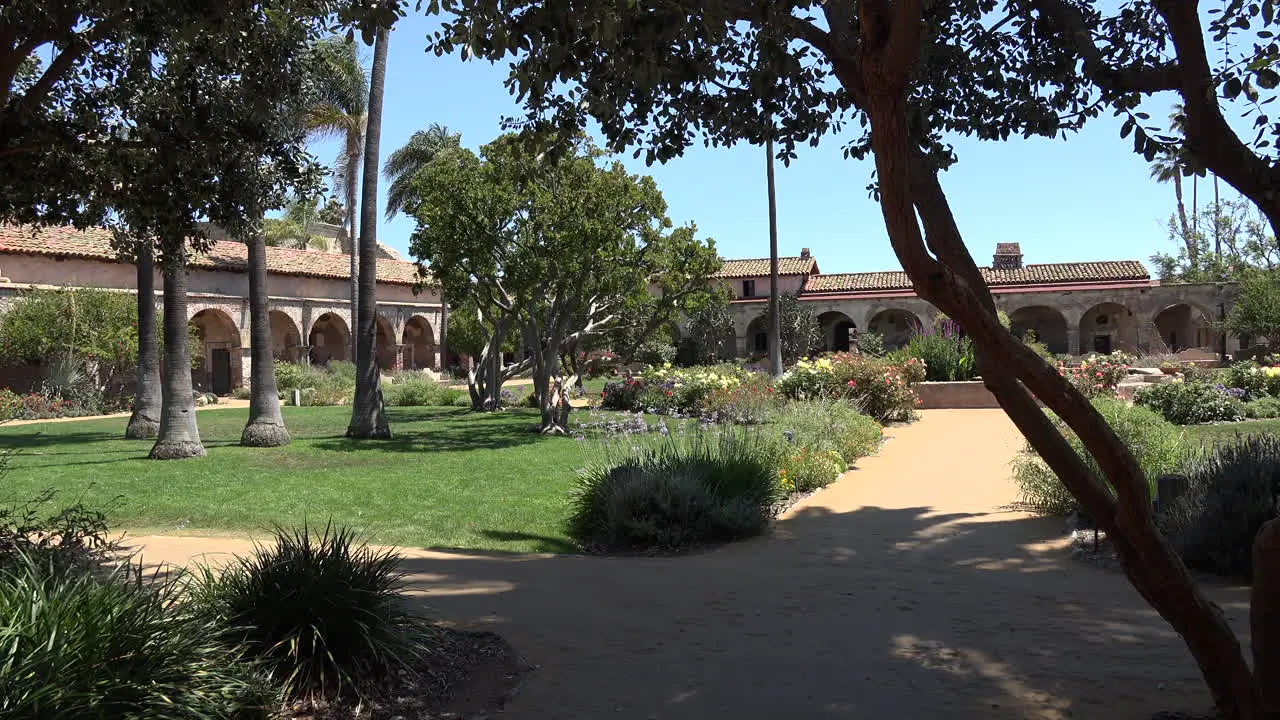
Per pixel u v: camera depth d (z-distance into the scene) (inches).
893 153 97.1
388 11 178.2
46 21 204.4
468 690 151.2
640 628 191.6
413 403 1126.4
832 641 181.5
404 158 1425.9
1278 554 100.7
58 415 929.5
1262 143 135.0
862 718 137.7
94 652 108.6
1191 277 1739.7
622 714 140.6
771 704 144.7
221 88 256.7
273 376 617.3
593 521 330.3
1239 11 145.6
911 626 192.4
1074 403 100.6
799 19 136.6
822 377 732.0
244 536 302.5
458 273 646.5
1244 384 693.9
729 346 1649.9
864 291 1624.0
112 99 264.4
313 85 303.7
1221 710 112.0
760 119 213.3
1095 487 106.9
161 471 471.5
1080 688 148.2
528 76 167.8
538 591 227.0
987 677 155.9
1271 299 1171.9
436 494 400.5
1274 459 268.1
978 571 251.8
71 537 198.4
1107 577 237.3
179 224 265.3
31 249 999.6
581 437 578.9
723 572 255.9
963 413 756.6
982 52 211.0
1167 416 597.9
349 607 150.6
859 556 280.2
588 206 620.4
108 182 251.4
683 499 309.0
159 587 143.9
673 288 754.2
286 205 297.9
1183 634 108.4
